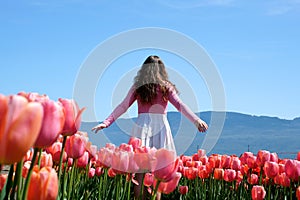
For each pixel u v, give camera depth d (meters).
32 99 2.01
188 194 8.49
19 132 1.56
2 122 1.57
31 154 3.96
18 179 2.10
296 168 5.74
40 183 1.92
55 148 4.11
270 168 6.30
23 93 2.12
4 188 2.12
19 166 2.10
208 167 7.86
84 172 6.54
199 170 8.32
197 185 8.32
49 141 1.99
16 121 1.56
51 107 1.99
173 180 3.28
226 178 7.55
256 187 6.05
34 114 1.58
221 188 8.14
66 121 2.56
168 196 8.73
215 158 7.88
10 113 1.57
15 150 1.57
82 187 5.75
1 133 1.56
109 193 5.98
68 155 3.62
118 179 4.27
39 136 1.96
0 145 1.56
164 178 3.03
